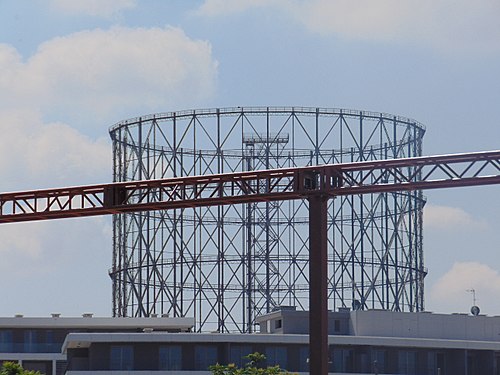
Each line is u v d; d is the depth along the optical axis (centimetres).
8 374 19875
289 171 13675
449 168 13225
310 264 13350
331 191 13450
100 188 14650
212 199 14112
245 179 14012
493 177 13038
